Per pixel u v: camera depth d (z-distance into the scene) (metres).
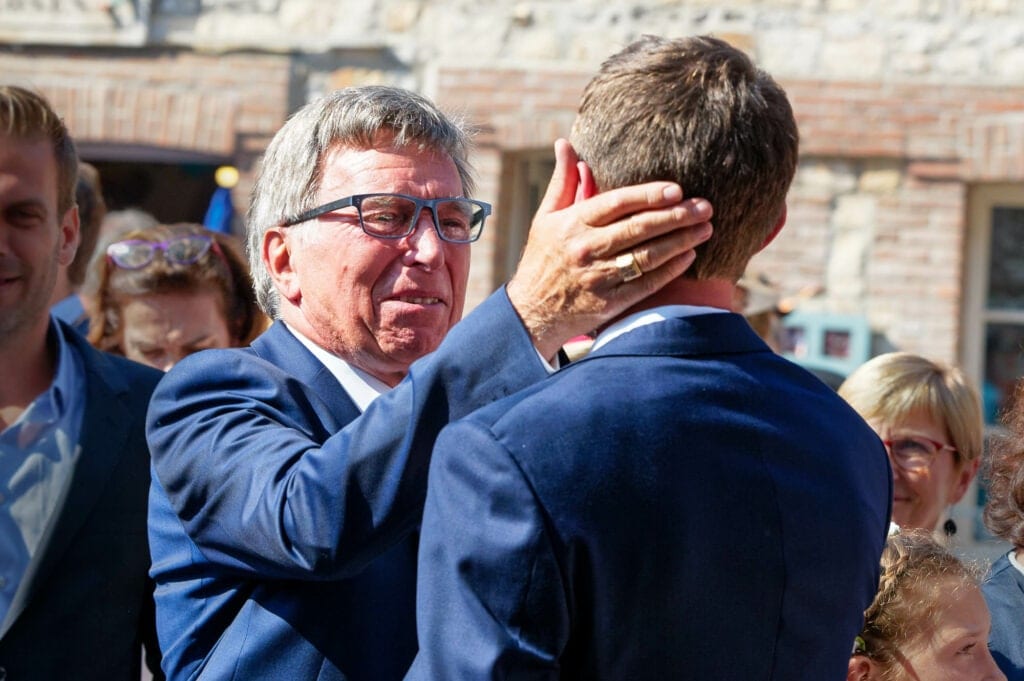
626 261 2.05
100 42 8.82
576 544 1.97
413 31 8.67
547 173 8.85
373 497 2.22
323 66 8.77
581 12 8.51
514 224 8.79
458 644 1.97
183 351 4.37
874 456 2.38
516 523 1.97
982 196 8.45
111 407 3.38
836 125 8.31
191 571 2.59
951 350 8.24
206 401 2.61
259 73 8.77
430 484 2.10
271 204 2.84
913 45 8.27
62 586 3.18
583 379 2.10
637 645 2.01
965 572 3.04
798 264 8.41
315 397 2.68
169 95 8.81
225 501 2.42
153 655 3.33
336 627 2.48
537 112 8.52
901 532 3.17
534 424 2.03
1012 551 3.43
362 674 2.47
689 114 2.10
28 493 3.26
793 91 8.35
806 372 2.38
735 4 8.39
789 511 2.12
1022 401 3.41
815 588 2.15
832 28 8.33
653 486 2.01
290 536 2.26
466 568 1.99
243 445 2.45
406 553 2.60
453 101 8.59
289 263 2.84
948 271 8.24
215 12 8.81
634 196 2.02
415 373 2.25
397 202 2.72
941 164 8.23
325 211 2.73
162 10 8.85
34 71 8.88
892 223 8.30
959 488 4.18
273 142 2.88
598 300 2.11
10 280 3.21
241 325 4.57
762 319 6.14
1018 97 8.15
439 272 2.76
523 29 8.57
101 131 8.83
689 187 2.09
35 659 3.12
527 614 1.96
